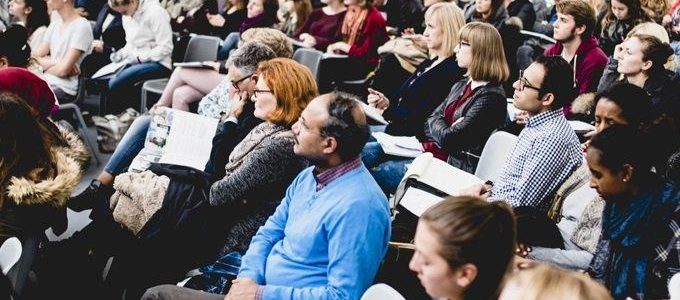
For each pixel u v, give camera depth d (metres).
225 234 2.94
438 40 3.97
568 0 4.26
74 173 2.75
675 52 4.50
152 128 3.43
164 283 2.96
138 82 5.62
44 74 5.05
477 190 2.79
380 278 2.46
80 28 5.13
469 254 1.60
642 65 3.48
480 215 1.63
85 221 4.11
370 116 3.74
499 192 2.78
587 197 2.61
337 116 2.24
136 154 3.61
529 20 6.10
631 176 2.12
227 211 2.91
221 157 3.04
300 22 6.50
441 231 1.62
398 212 2.87
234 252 2.79
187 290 2.47
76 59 5.10
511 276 1.57
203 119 3.28
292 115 2.78
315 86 2.84
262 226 2.65
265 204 2.81
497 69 3.40
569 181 2.69
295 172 2.77
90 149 5.02
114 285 2.99
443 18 3.94
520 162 2.77
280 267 2.35
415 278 2.45
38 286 3.09
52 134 3.11
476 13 5.51
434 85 3.87
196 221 2.92
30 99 3.51
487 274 1.62
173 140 3.25
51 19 5.60
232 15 7.06
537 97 2.76
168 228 2.93
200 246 2.94
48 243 3.17
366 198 2.21
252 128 3.05
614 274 2.18
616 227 2.17
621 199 2.16
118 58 5.79
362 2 5.81
